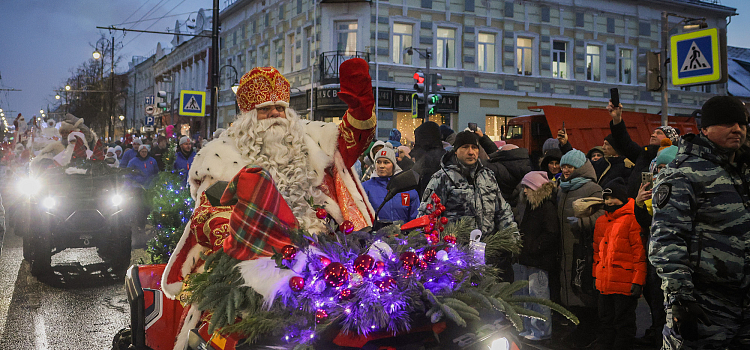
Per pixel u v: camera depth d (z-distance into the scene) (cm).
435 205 260
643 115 1855
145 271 317
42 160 802
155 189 648
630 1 2895
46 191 754
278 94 272
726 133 288
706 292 293
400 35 2522
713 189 291
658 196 303
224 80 3650
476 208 473
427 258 225
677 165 303
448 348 221
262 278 212
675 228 293
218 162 262
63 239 760
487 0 2623
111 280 758
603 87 2878
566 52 2811
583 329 519
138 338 301
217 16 1870
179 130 4228
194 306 252
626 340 461
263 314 214
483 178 481
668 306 295
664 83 926
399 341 219
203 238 249
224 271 228
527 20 2705
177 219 545
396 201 516
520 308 228
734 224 288
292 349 208
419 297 221
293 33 2780
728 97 293
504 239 274
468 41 2598
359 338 216
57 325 565
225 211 248
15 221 1154
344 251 232
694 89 3131
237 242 221
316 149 271
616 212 462
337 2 2448
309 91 2572
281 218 225
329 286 214
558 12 2762
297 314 214
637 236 446
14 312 612
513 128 2038
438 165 641
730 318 290
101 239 776
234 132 271
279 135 265
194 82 4347
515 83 2695
